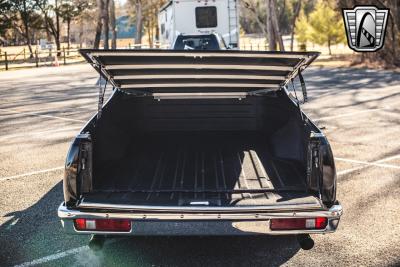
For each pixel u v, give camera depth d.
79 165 2.93
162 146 4.53
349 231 3.75
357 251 3.39
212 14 13.20
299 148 3.59
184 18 13.21
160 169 3.83
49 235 3.73
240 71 3.72
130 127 4.46
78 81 17.52
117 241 3.63
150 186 3.39
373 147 6.54
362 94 11.98
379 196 4.55
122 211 2.83
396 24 20.52
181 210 2.81
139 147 4.50
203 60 3.37
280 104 4.18
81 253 3.42
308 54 3.08
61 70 23.98
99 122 3.39
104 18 25.19
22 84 16.72
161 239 3.66
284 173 3.67
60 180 5.26
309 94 12.12
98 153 3.38
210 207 2.83
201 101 4.70
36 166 5.86
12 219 4.07
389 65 20.64
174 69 3.65
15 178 5.34
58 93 13.78
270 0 22.58
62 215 2.83
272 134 4.41
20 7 40.81
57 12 45.66
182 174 3.70
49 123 8.88
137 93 4.39
